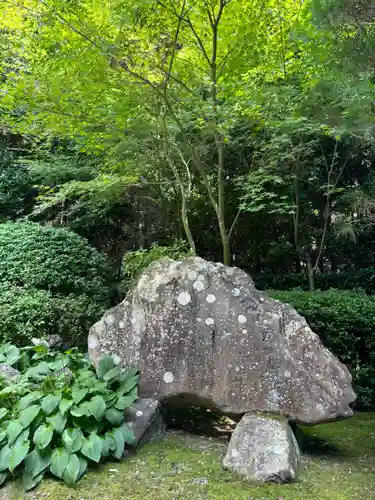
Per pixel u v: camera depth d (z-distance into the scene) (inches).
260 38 205.6
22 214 334.3
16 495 88.7
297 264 351.6
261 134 255.3
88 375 115.3
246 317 119.7
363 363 179.5
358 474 100.8
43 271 231.3
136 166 257.1
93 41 164.7
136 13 161.8
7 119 191.2
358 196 251.8
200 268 128.5
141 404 117.0
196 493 88.8
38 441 94.3
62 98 172.4
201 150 265.3
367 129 127.6
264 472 94.3
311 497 87.5
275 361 113.7
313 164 301.1
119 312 131.9
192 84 206.4
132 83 169.9
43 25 179.2
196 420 124.6
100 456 97.3
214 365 117.5
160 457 105.3
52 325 200.2
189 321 123.3
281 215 325.1
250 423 105.3
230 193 299.6
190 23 182.9
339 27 113.7
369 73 112.5
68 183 275.1
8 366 134.0
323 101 134.5
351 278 320.8
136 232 354.0
